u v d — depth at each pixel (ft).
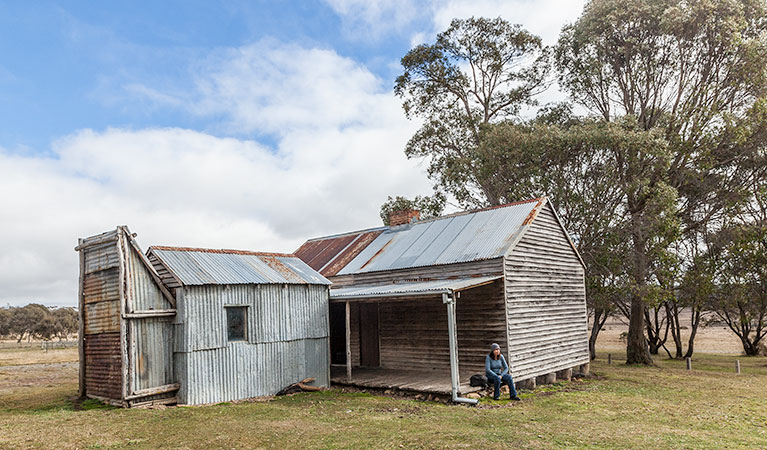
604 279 84.53
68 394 55.01
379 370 64.03
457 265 57.57
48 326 272.72
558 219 65.10
